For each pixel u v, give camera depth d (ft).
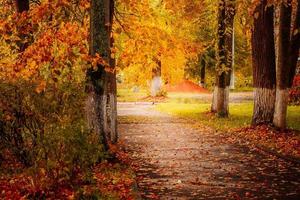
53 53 43.88
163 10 86.28
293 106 121.49
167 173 42.11
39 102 35.78
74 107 35.63
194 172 42.50
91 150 34.32
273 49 72.02
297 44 67.56
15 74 39.40
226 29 91.04
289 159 47.91
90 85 44.11
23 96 36.63
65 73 41.50
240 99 160.04
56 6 48.98
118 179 38.24
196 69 217.56
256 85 73.00
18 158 38.70
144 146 59.36
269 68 71.82
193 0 90.89
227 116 96.48
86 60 42.11
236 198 32.73
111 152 45.44
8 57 48.44
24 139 37.29
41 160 32.94
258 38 72.08
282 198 32.76
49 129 33.58
